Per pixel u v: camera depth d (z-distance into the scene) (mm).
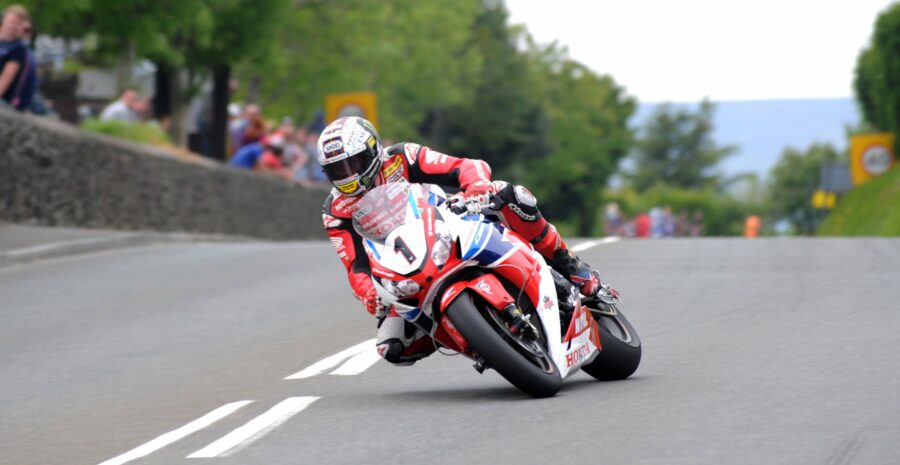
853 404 23656
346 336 36906
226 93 108750
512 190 26375
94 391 30656
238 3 98938
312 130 125000
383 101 167500
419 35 172250
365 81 150375
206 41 97438
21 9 75500
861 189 165750
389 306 26141
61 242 66000
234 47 100938
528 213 26500
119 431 25828
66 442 25094
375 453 22172
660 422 23078
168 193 90062
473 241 25328
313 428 24578
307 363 32781
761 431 21891
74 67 114438
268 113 144625
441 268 25078
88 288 52000
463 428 23672
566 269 27672
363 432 23922
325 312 42375
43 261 63031
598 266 52312
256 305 45031
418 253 24969
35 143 74125
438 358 32312
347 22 132625
